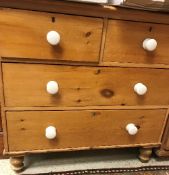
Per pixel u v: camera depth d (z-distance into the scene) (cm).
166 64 88
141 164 109
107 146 99
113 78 85
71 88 83
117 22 76
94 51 78
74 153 112
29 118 85
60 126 89
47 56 75
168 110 98
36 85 80
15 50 72
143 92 86
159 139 104
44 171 99
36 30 71
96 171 102
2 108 81
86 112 89
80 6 70
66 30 73
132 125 94
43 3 67
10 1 66
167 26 81
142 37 80
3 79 76
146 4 71
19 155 91
